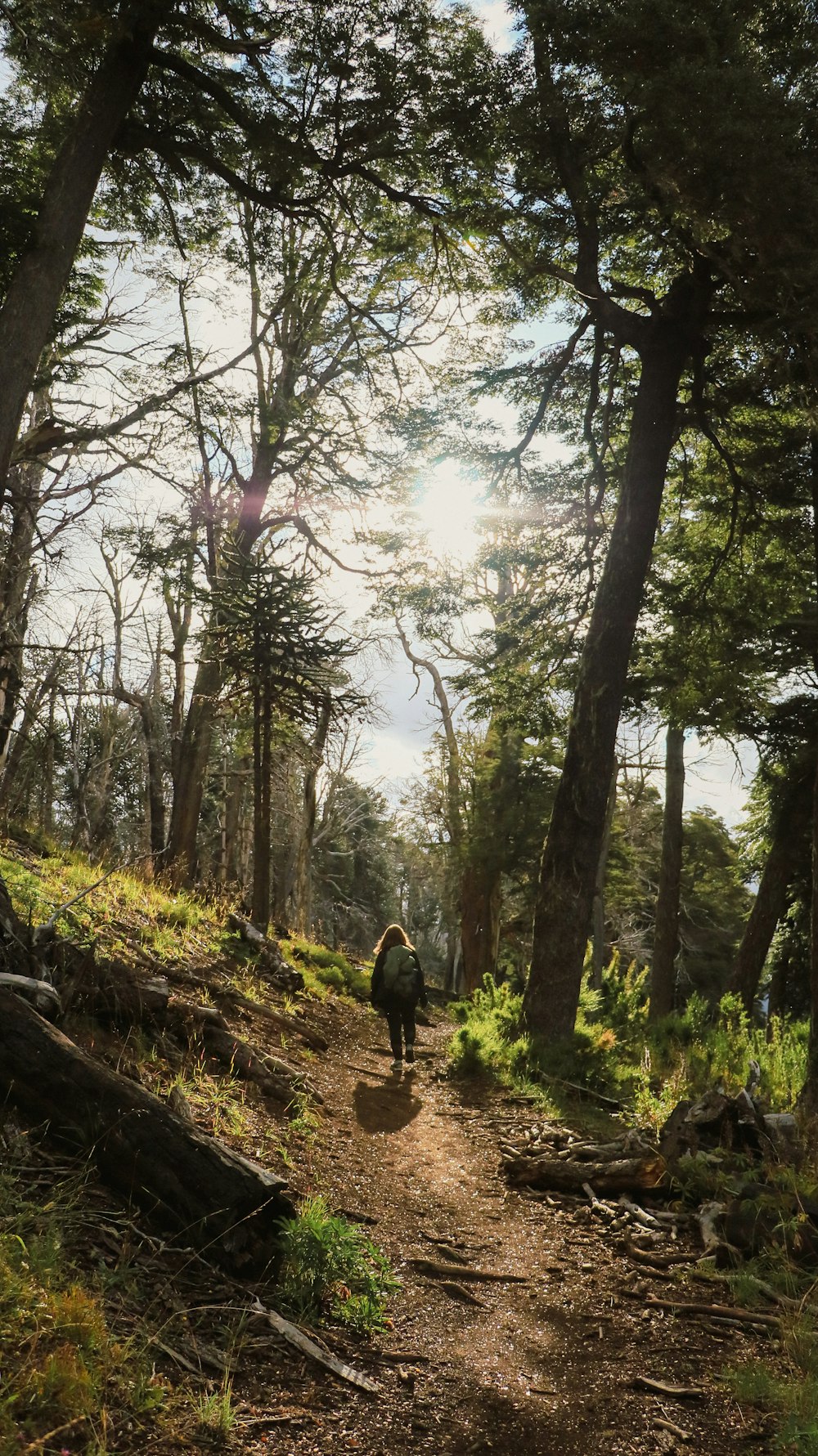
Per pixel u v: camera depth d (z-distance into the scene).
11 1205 3.70
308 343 24.53
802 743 20.38
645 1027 12.89
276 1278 4.16
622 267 16.44
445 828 36.56
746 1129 6.37
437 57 12.23
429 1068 10.20
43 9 9.97
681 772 24.09
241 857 40.06
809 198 9.79
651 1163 6.20
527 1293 4.79
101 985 6.38
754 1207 5.40
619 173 13.23
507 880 41.47
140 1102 4.36
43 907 7.88
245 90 12.36
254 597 16.31
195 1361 3.37
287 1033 9.52
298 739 22.81
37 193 12.31
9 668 20.69
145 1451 2.77
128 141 12.41
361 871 58.09
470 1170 6.75
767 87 9.89
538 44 11.84
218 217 15.46
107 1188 4.17
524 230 14.93
